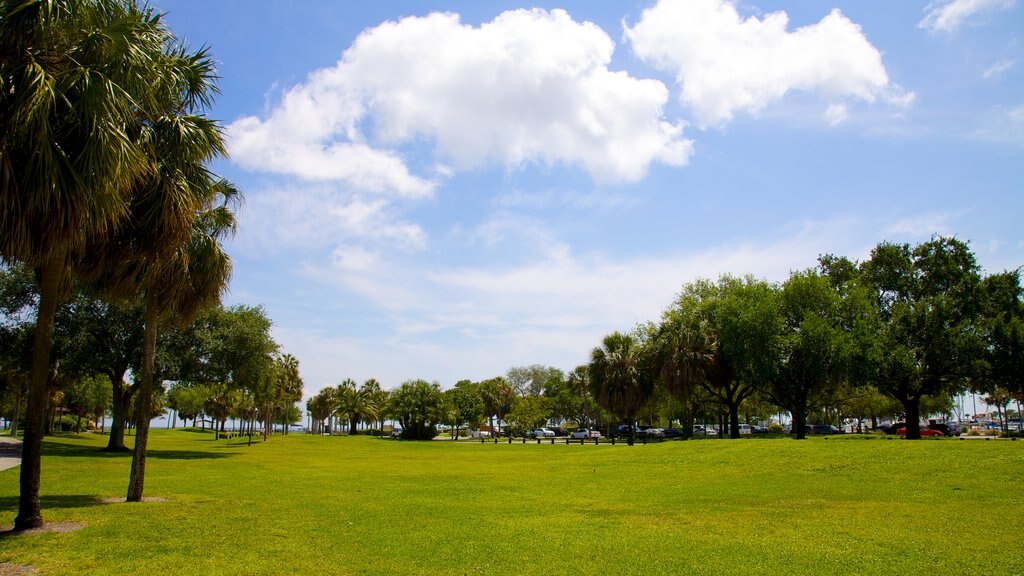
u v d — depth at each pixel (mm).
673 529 11859
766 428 83438
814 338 38656
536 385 113938
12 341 32750
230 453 39594
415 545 10281
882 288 45969
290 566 8734
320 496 16922
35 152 8477
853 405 64562
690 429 61125
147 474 23219
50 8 8352
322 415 111438
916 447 23281
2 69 8531
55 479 20219
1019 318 40844
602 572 8562
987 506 13938
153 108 11586
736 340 40844
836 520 12633
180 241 12336
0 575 8062
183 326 16625
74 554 9258
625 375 44969
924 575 8289
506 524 12438
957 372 40125
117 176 9320
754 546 10188
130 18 9844
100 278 13148
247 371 37531
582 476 23562
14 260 9398
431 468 28141
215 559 9109
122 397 37969
